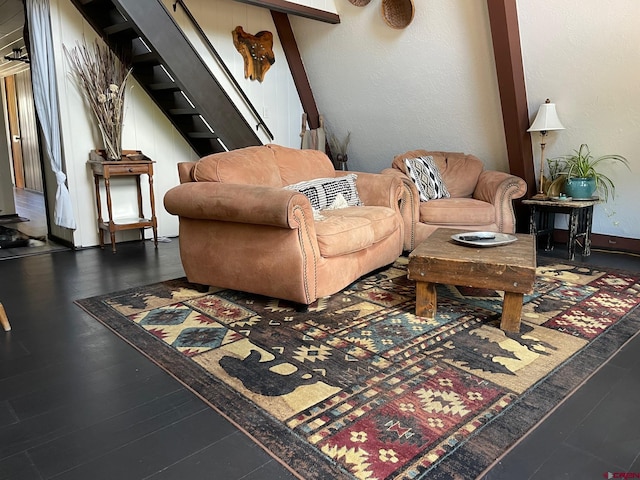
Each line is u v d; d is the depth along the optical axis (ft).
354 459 4.91
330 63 17.38
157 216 16.56
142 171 14.67
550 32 12.39
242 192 8.82
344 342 7.70
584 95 12.95
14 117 31.40
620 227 13.99
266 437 5.30
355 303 9.55
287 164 11.93
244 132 15.35
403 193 13.16
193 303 9.63
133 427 5.52
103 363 7.11
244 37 17.10
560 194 13.73
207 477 4.69
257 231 9.04
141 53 14.98
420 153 15.17
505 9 12.09
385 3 14.34
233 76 16.51
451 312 8.98
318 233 9.12
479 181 14.23
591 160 13.76
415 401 5.97
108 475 4.73
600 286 10.46
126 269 12.44
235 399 6.07
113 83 14.34
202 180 10.09
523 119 13.89
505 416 5.64
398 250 12.17
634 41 11.51
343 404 5.92
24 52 23.68
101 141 15.01
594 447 5.09
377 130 18.06
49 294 10.35
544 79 13.32
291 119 19.19
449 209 12.93
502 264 7.75
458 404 5.90
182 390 6.32
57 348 7.63
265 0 13.71
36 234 17.29
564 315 8.77
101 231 14.99
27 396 6.21
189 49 13.47
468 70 14.16
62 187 14.19
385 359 7.10
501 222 13.02
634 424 5.49
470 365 6.89
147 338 7.96
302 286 8.77
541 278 11.08
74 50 14.05
